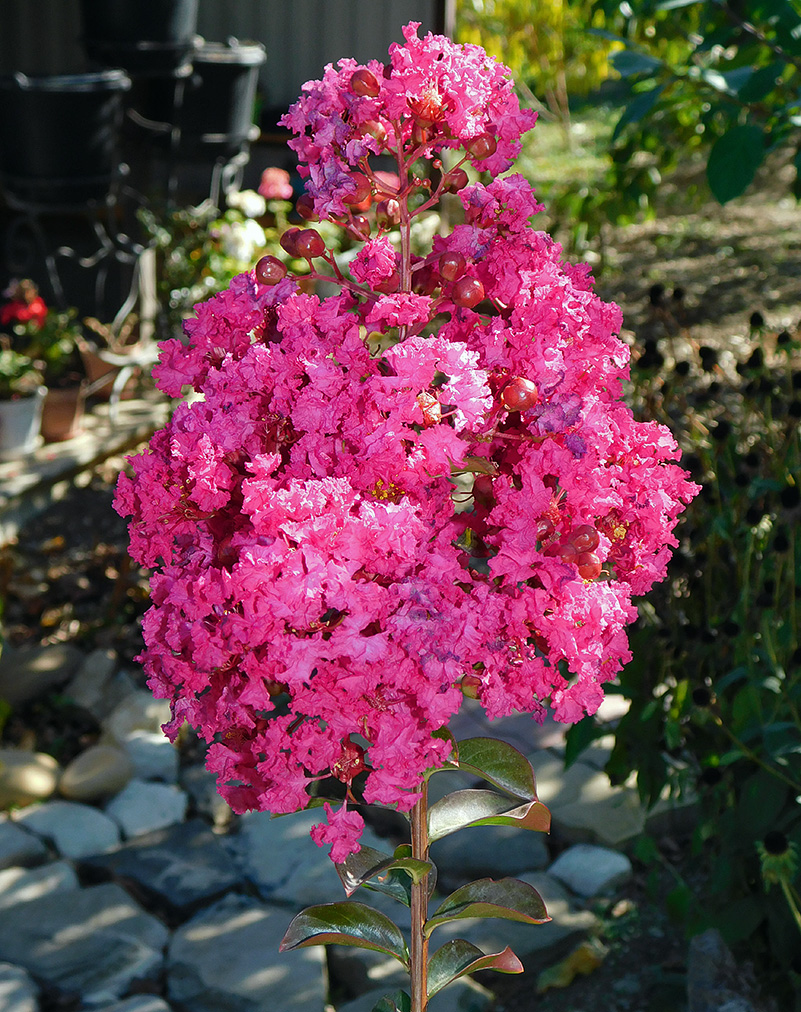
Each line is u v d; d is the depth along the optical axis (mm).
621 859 2920
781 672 2385
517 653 1261
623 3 3445
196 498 1278
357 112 1268
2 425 4766
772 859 2021
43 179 4871
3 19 6855
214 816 3219
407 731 1173
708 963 2311
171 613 1312
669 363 5910
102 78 4832
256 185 7320
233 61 5613
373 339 1456
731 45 2963
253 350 1306
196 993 2566
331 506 1182
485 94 1296
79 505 4867
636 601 2803
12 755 3346
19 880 2893
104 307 6141
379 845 3004
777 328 6496
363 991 2621
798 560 2568
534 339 1286
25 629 4102
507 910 1407
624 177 4207
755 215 9609
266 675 1205
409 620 1139
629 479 1381
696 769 2691
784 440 2693
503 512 1260
